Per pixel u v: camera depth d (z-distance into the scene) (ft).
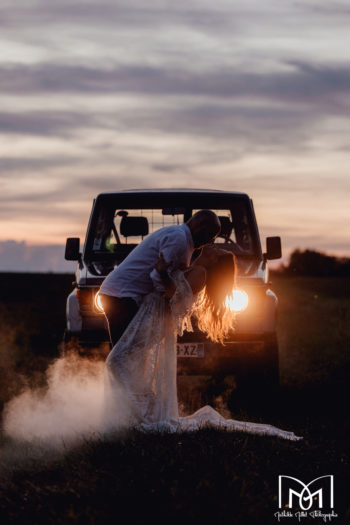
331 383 27.81
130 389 16.55
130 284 17.12
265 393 22.79
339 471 14.25
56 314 57.93
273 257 25.75
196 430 15.62
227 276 17.31
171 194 26.05
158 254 17.10
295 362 33.37
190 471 12.49
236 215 25.90
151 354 16.74
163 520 10.84
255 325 22.25
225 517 10.93
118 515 11.00
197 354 21.88
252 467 13.20
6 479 13.39
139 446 13.94
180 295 16.56
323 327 48.03
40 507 11.58
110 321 17.38
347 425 20.01
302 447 15.44
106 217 25.77
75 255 25.20
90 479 12.31
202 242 17.15
